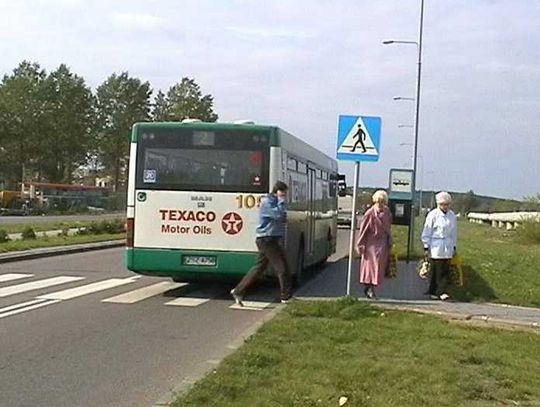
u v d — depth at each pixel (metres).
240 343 10.85
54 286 18.16
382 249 16.22
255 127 16.62
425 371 9.20
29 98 84.44
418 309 14.62
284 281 15.70
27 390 8.59
